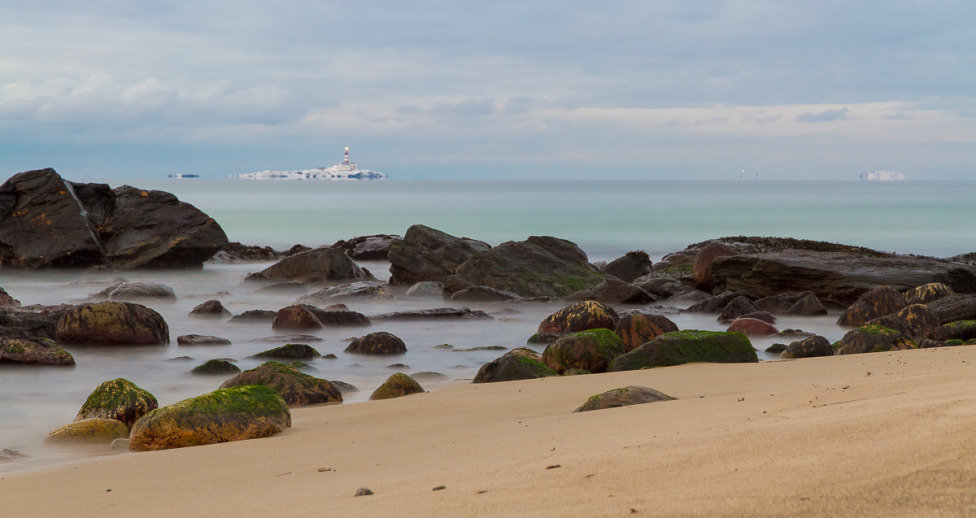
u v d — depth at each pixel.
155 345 16.28
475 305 24.55
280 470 5.63
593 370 12.28
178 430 7.56
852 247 32.56
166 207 35.81
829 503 2.93
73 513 4.65
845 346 12.90
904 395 5.12
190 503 4.57
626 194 176.12
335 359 14.78
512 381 11.08
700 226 69.00
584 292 24.58
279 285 28.06
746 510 2.97
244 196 158.38
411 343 17.22
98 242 33.12
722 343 11.99
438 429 7.31
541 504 3.38
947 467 3.11
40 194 32.75
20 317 16.14
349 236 62.25
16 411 10.50
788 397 6.20
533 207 101.94
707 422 5.26
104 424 8.67
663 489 3.39
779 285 24.73
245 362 14.35
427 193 191.12
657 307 23.48
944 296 18.33
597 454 4.36
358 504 3.85
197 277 32.94
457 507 3.51
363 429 7.79
